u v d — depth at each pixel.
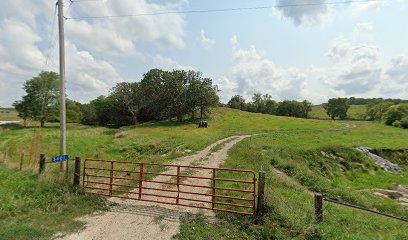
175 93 68.38
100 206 10.51
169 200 11.34
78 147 30.02
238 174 16.08
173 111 68.94
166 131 48.34
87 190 12.20
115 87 76.88
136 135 41.56
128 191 11.42
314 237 8.01
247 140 35.78
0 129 58.62
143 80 81.25
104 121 86.06
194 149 26.23
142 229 8.66
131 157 24.94
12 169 14.26
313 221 8.88
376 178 27.59
